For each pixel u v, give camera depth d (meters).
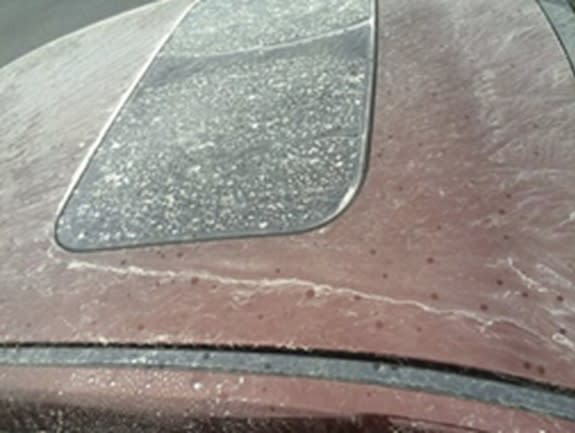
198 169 0.88
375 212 0.76
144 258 0.79
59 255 0.83
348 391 0.62
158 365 0.68
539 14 1.02
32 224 0.89
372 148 0.84
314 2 1.25
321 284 0.70
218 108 0.99
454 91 0.90
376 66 0.99
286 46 1.11
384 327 0.65
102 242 0.82
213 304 0.72
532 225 0.71
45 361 0.72
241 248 0.76
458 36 1.02
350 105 0.92
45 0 3.06
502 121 0.84
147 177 0.90
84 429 0.68
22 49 2.55
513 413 0.59
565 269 0.67
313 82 0.99
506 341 0.63
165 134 0.97
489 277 0.67
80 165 0.96
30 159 1.01
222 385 0.65
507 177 0.77
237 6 1.34
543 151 0.79
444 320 0.65
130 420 0.67
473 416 0.59
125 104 1.07
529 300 0.65
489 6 1.07
